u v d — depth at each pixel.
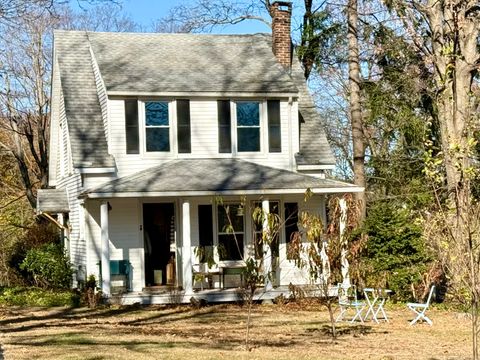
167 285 23.56
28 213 41.41
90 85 25.27
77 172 22.61
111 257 23.11
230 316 19.25
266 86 24.36
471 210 9.97
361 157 26.58
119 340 14.73
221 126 24.14
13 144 41.69
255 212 13.84
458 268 10.08
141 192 21.00
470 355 13.34
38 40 36.78
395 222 21.86
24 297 22.30
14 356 12.48
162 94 23.30
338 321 18.38
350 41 26.78
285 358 12.62
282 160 24.55
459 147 9.73
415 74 28.83
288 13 27.47
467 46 21.88
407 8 23.23
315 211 24.45
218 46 27.25
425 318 17.89
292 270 23.61
